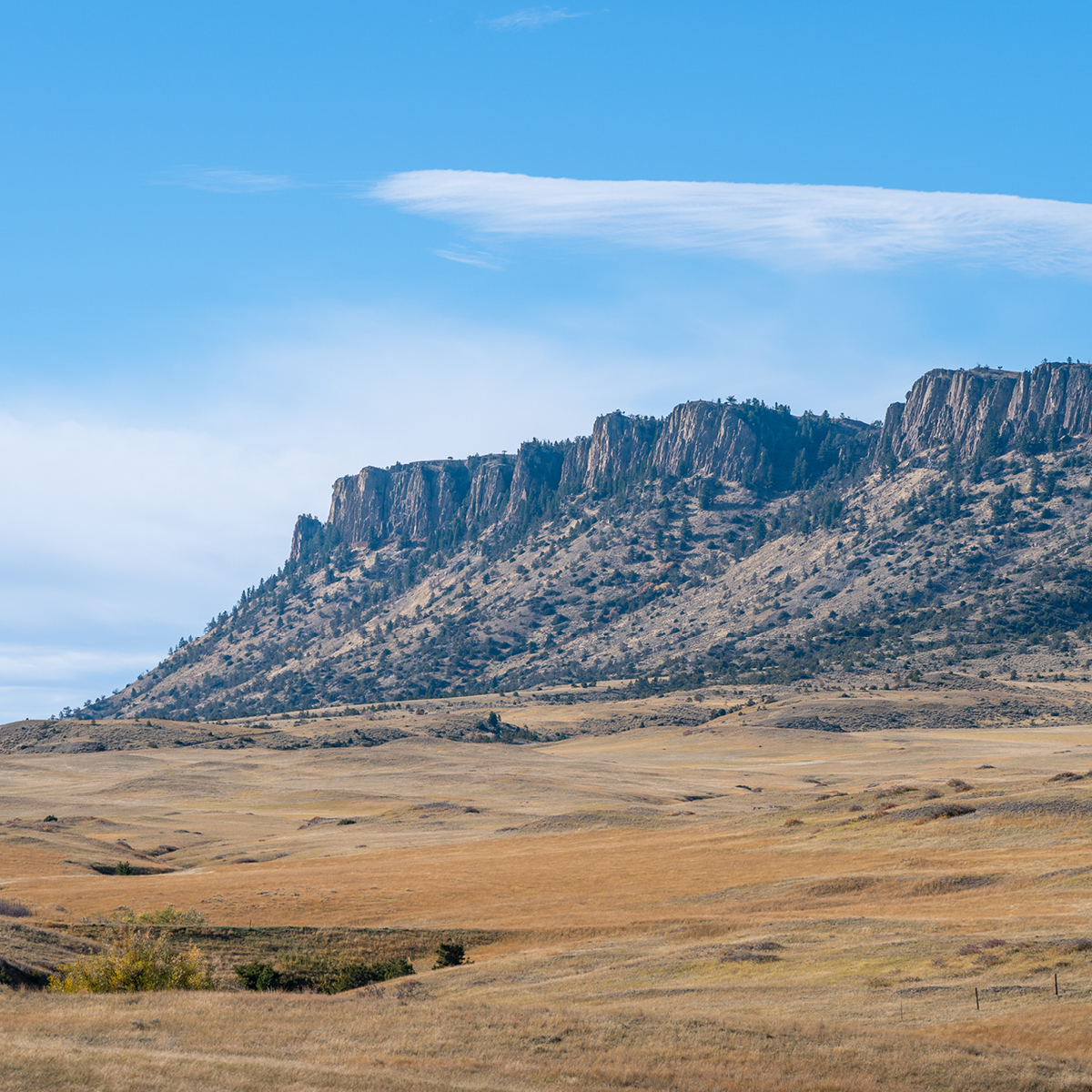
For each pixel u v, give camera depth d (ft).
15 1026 116.16
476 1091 100.37
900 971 152.46
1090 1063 113.29
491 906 240.12
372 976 187.83
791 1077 108.68
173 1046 111.14
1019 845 239.71
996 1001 134.82
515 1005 150.61
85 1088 92.38
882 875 226.79
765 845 285.43
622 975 167.43
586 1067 110.11
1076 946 149.38
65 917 230.48
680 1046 118.01
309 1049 113.70
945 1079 108.58
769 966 163.43
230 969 196.03
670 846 304.09
